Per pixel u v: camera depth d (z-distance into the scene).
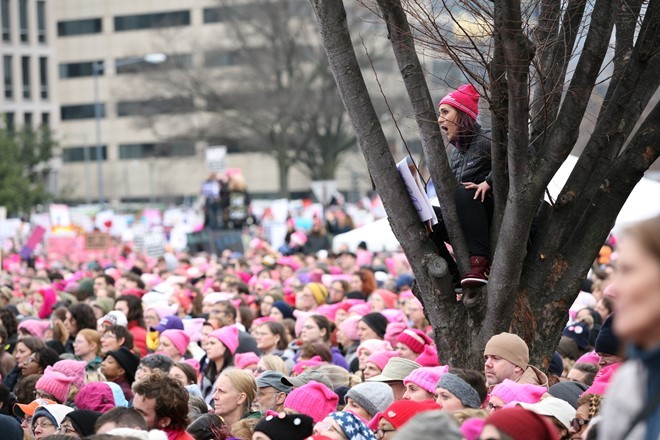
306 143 105.19
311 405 12.62
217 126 107.75
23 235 59.16
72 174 163.12
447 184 12.52
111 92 132.75
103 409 13.88
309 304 23.91
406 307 21.44
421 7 12.02
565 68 12.20
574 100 11.70
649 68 12.48
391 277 31.17
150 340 20.69
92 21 163.88
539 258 12.79
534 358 12.76
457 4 11.88
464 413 9.28
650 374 5.57
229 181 64.75
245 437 12.88
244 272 34.81
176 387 11.81
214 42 119.06
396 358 14.12
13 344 20.55
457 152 13.10
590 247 12.71
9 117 135.88
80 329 20.34
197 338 20.73
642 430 5.58
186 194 156.00
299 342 20.12
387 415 10.70
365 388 12.75
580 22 12.23
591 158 12.63
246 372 14.00
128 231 64.31
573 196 12.70
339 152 109.44
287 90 101.25
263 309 24.11
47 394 15.12
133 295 21.16
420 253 12.63
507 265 12.01
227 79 105.88
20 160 111.12
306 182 152.62
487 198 12.62
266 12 100.06
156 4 158.38
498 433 7.34
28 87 143.12
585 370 14.15
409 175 12.46
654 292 5.33
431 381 12.50
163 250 52.66
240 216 64.56
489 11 11.80
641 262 5.37
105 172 162.62
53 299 27.05
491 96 11.85
